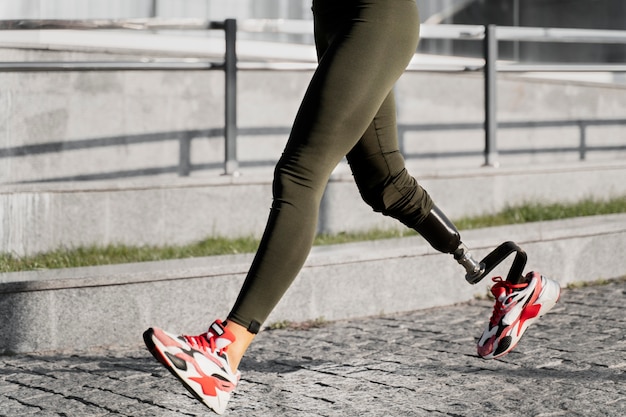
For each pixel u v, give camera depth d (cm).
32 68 660
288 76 911
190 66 712
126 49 841
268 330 556
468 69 828
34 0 816
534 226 693
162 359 296
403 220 363
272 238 309
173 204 696
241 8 919
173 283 537
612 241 692
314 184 311
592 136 1089
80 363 482
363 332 541
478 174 807
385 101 348
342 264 581
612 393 390
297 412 378
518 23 1143
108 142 822
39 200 659
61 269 549
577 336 505
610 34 886
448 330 539
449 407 377
